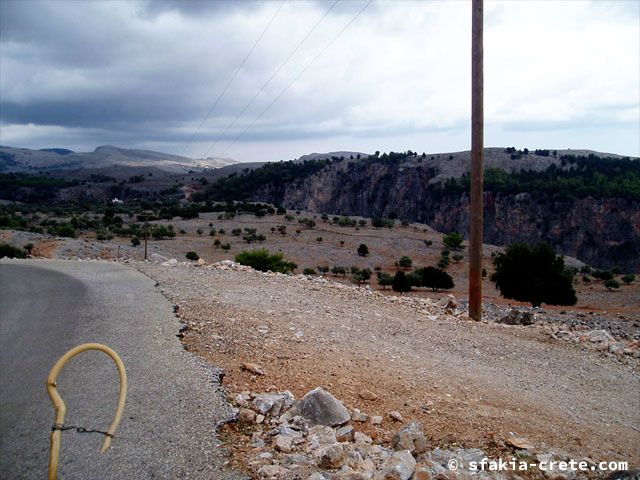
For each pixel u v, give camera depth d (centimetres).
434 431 588
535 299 4009
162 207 18975
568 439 621
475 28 1291
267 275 1609
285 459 444
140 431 481
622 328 2867
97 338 817
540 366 907
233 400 566
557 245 18538
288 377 673
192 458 434
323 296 1289
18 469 422
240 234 12631
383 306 1259
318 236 12862
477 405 680
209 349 749
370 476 421
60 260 2423
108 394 573
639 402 794
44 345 816
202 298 1130
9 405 568
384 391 680
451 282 7088
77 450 450
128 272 1630
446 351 924
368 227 15075
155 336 801
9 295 1378
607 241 17875
